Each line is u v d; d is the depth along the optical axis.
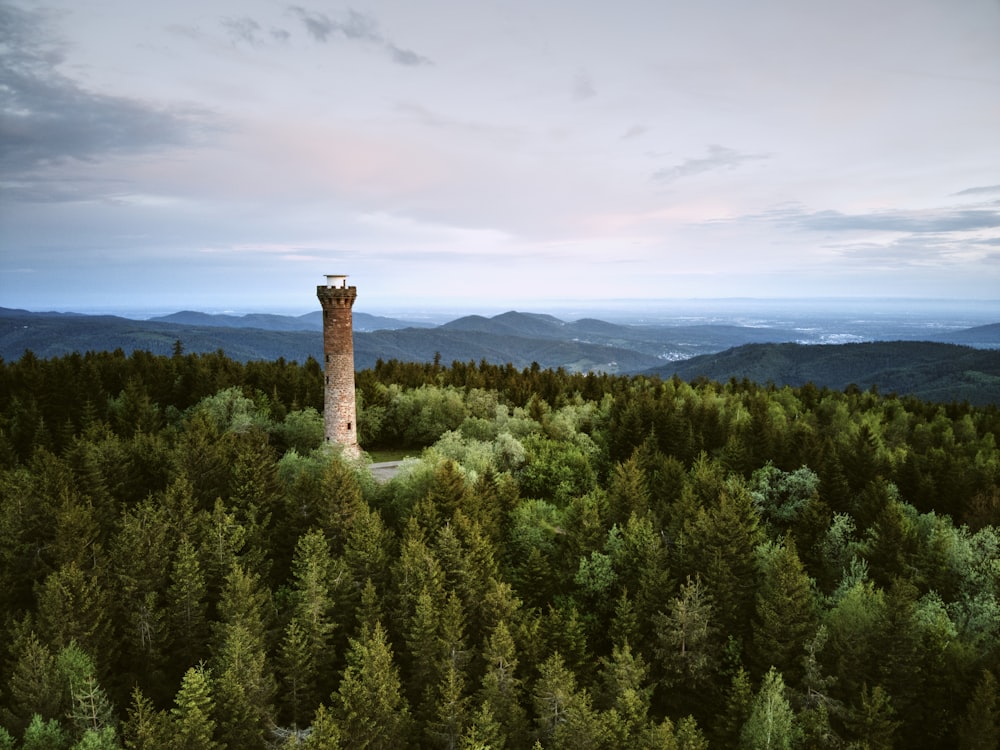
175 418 112.00
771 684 47.56
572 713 43.25
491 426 108.12
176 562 52.47
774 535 77.06
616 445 102.44
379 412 116.81
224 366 141.00
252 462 68.62
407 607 53.47
